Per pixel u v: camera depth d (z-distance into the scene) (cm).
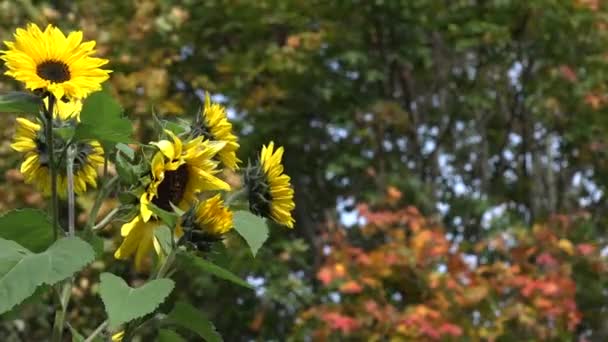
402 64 907
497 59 916
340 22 871
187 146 200
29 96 190
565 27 881
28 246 203
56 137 209
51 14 793
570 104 907
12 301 177
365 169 864
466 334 717
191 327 207
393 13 861
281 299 775
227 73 855
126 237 201
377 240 872
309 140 850
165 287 187
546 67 908
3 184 743
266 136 849
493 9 895
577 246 788
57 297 202
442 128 975
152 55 825
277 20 859
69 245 185
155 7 884
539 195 957
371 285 719
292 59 832
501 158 959
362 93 870
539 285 736
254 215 205
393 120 852
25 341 693
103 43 805
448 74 970
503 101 967
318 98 859
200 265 196
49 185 219
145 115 773
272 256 790
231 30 889
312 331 733
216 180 202
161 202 200
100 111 192
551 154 962
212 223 196
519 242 785
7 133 721
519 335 753
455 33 888
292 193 218
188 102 865
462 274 740
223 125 213
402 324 695
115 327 184
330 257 749
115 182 204
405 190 845
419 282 735
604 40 898
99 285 186
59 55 186
